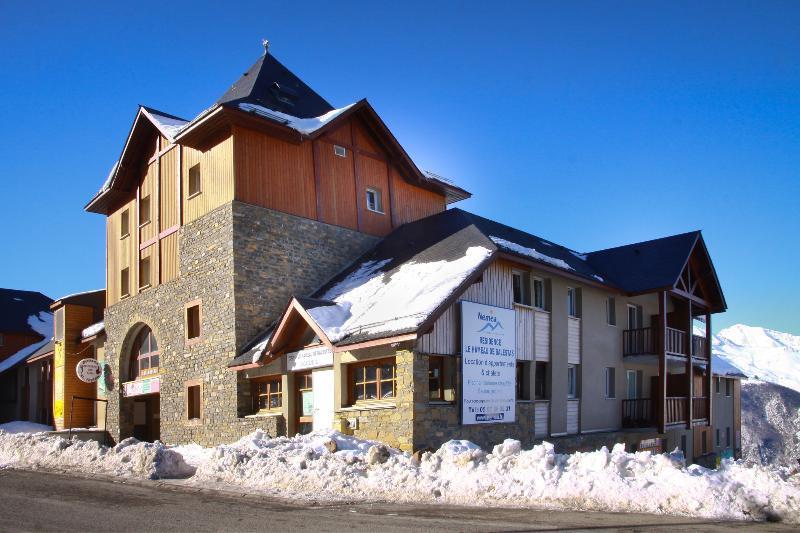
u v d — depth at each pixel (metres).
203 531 8.39
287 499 11.05
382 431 15.98
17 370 38.28
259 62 24.98
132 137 25.19
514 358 18.58
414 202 26.30
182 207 23.05
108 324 27.44
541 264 19.55
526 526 8.07
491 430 17.53
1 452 19.89
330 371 17.69
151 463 14.78
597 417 22.53
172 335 23.08
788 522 8.23
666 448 26.48
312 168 22.80
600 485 9.80
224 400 20.23
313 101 25.31
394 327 15.47
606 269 25.25
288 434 18.28
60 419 30.86
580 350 22.03
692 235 24.98
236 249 20.39
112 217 28.03
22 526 8.91
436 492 10.95
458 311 17.00
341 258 23.05
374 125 24.67
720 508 8.69
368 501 10.75
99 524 9.00
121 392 26.09
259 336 20.20
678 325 26.47
